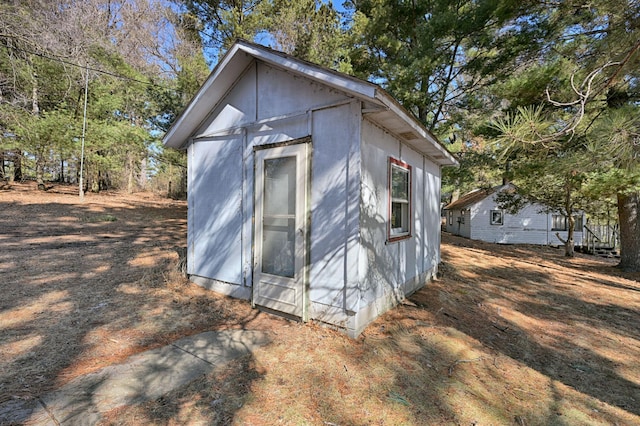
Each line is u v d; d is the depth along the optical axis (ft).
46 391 7.17
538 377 9.79
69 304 12.70
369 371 9.00
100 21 40.75
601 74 12.89
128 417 6.48
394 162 14.11
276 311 12.78
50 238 25.08
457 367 9.81
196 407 6.97
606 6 12.16
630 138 10.25
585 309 16.78
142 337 10.30
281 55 11.67
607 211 41.83
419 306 14.92
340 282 11.27
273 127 13.24
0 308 11.93
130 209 45.60
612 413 8.22
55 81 39.86
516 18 20.83
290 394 7.72
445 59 28.78
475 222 56.44
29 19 29.55
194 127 16.21
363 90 9.84
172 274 17.26
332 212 11.47
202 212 16.17
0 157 43.96
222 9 34.24
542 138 10.98
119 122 46.78
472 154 33.78
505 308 16.10
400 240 15.06
